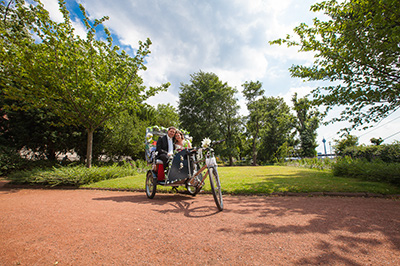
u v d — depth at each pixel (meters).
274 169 12.87
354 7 5.18
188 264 1.81
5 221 3.19
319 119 6.48
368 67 5.36
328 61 5.94
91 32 9.14
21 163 11.39
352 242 2.17
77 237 2.49
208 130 30.86
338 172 7.91
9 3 10.74
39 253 2.08
